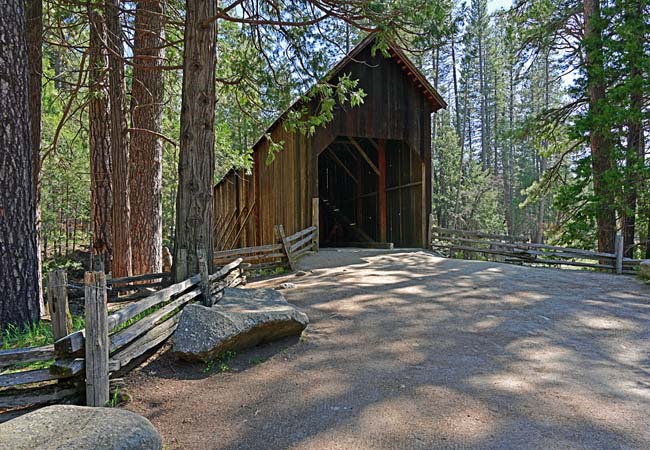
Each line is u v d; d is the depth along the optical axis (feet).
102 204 27.84
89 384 9.66
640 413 9.66
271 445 8.43
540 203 92.58
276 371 12.17
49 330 14.25
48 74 29.30
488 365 12.53
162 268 29.58
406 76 39.01
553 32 44.68
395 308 18.45
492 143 116.47
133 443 7.16
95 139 27.53
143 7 27.12
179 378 11.62
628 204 39.32
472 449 8.18
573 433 8.77
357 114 36.88
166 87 33.91
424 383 11.25
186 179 17.53
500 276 25.40
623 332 15.58
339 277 25.32
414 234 41.34
